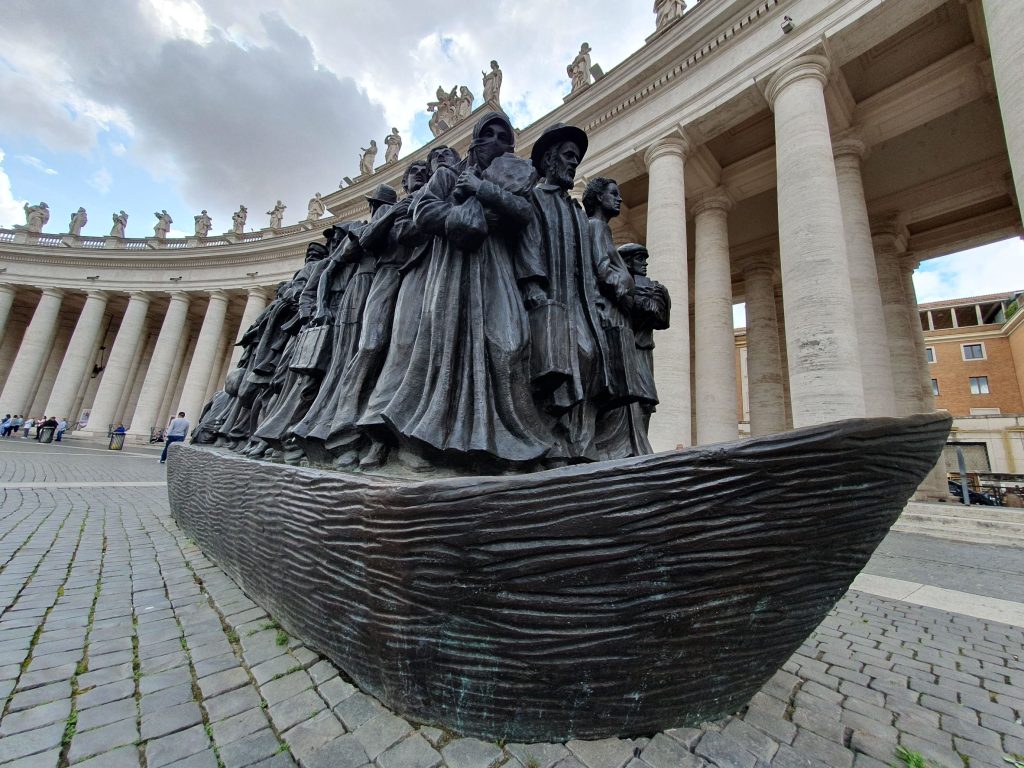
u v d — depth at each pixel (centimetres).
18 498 641
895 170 1378
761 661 165
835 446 134
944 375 3200
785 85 1019
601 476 136
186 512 450
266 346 495
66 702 177
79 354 2983
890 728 188
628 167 1390
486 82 1877
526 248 229
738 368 3206
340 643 187
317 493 198
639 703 156
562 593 139
